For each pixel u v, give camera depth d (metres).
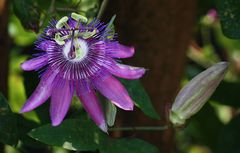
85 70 0.66
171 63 0.80
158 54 0.80
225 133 0.81
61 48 0.67
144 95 0.70
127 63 0.79
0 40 0.79
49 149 0.81
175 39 0.80
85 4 0.75
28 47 1.02
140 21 0.78
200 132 0.94
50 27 0.67
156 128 0.70
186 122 0.69
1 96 0.66
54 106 0.64
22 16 0.74
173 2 0.78
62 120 0.64
